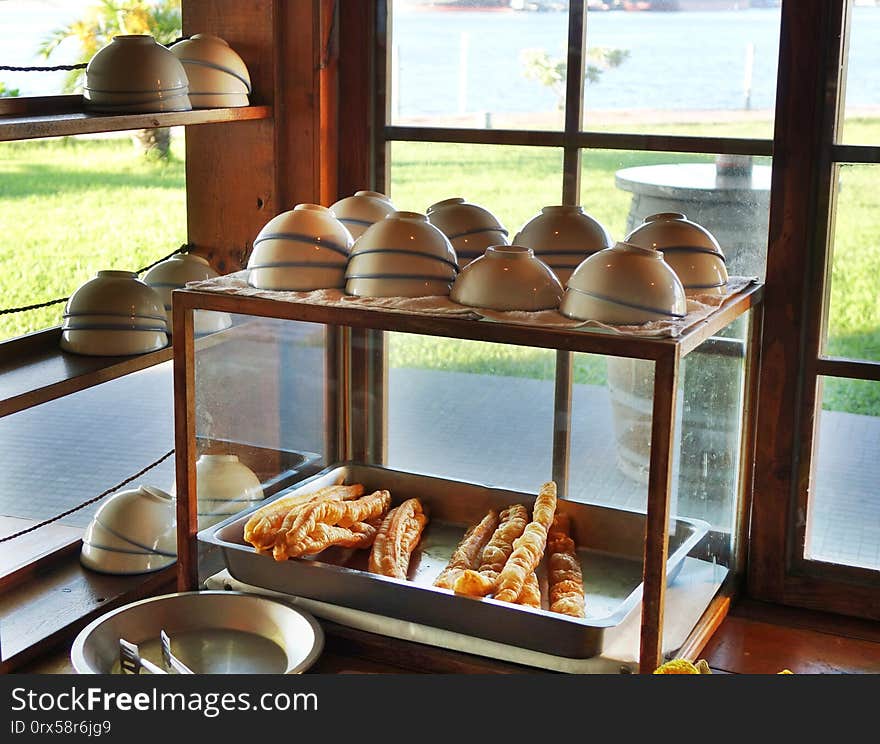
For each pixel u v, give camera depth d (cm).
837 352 150
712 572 143
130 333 149
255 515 141
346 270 137
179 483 142
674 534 124
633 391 130
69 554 160
